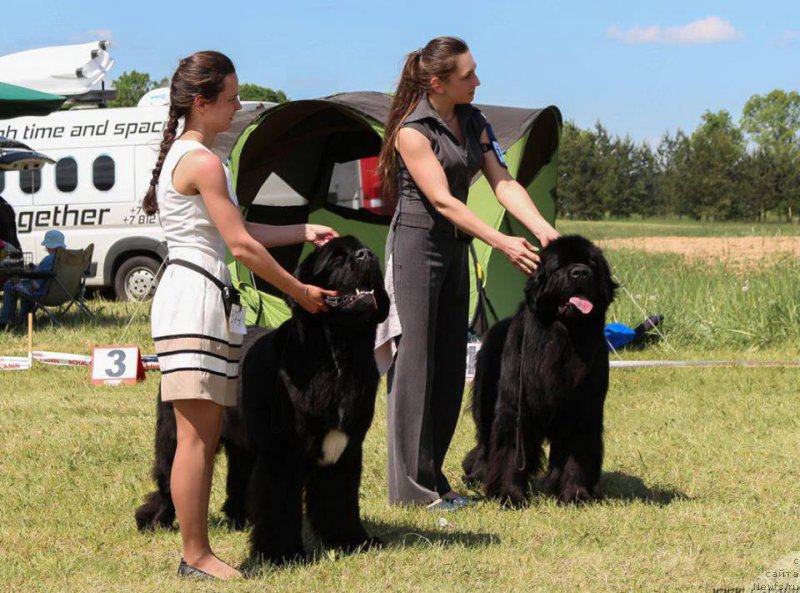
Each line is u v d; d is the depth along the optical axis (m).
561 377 5.18
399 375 5.17
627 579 3.96
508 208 5.33
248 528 4.86
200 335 3.73
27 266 12.62
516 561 4.21
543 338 5.19
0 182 15.62
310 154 12.55
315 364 3.90
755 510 5.10
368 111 10.29
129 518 5.04
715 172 60.78
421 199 5.08
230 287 3.86
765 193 59.56
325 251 3.92
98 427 7.42
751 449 6.59
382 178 5.27
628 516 4.99
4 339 11.86
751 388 8.87
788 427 7.32
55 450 6.63
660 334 11.29
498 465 5.46
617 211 64.94
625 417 7.73
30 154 13.52
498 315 10.34
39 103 12.85
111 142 15.27
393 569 4.06
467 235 5.23
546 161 10.93
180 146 3.79
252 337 4.45
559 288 4.97
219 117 3.91
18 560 4.30
